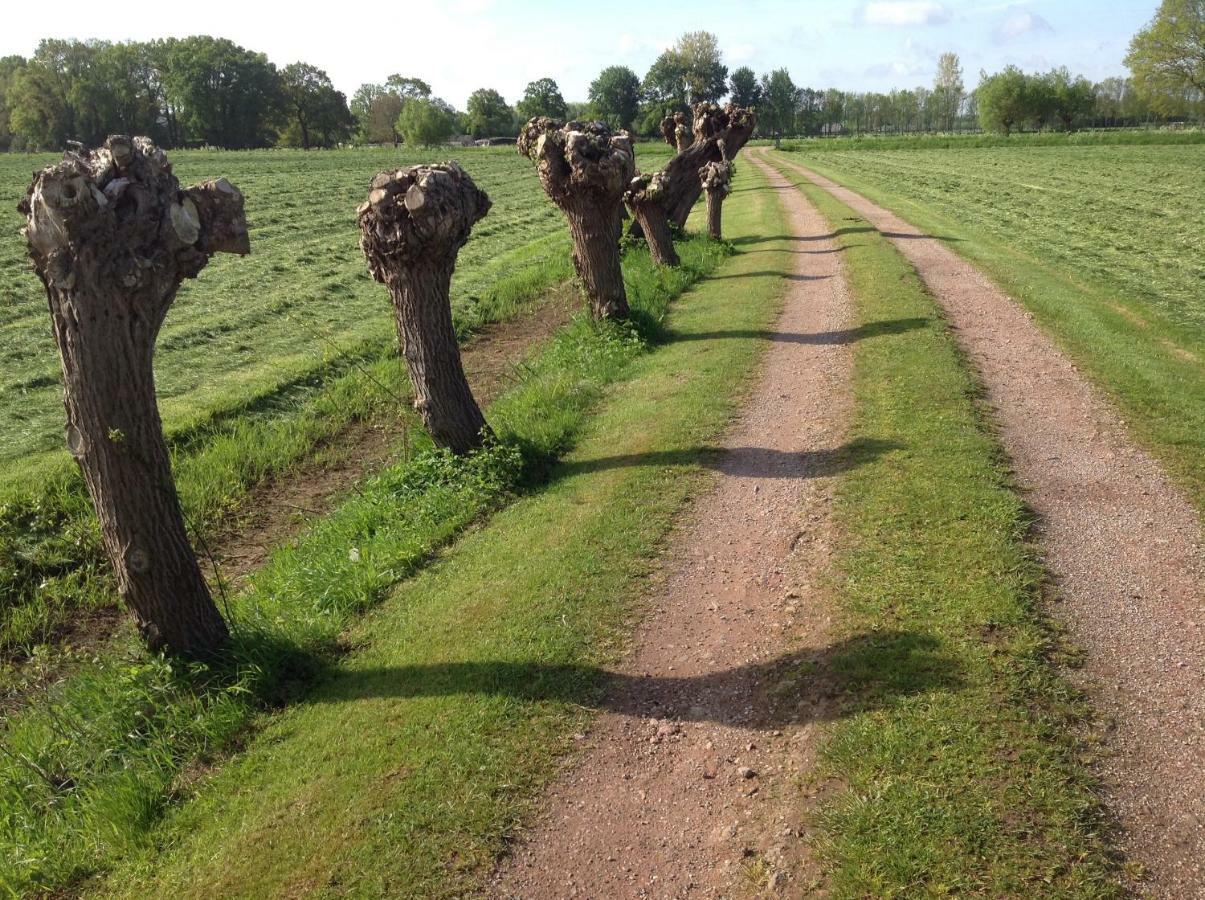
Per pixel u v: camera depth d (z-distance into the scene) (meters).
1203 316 13.29
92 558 8.34
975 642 5.05
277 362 13.83
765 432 9.16
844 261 18.64
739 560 6.59
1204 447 7.81
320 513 9.36
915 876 3.59
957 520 6.59
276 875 4.12
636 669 5.43
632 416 10.07
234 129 93.38
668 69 116.75
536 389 11.34
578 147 12.48
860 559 6.21
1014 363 10.78
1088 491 7.09
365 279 20.33
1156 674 4.72
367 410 12.17
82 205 4.62
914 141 82.69
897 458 7.90
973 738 4.28
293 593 7.07
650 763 4.60
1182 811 3.80
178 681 5.73
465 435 8.95
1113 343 11.34
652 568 6.62
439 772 4.65
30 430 10.63
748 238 23.81
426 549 7.47
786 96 124.62
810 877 3.71
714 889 3.79
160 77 90.69
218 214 5.25
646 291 16.19
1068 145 73.00
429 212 7.92
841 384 10.38
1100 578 5.74
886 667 4.91
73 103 81.56
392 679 5.62
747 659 5.34
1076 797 3.89
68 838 4.73
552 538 7.24
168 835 4.61
